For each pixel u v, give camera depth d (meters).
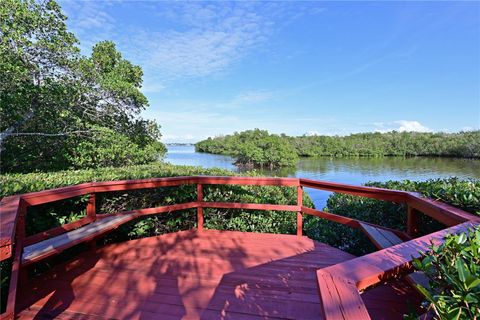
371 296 1.91
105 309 1.92
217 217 3.99
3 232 1.27
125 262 2.68
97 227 2.63
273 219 4.00
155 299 2.04
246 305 1.95
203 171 5.34
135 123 10.32
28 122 6.47
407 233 2.31
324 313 0.74
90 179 3.57
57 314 1.87
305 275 2.38
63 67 7.07
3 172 6.15
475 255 0.85
